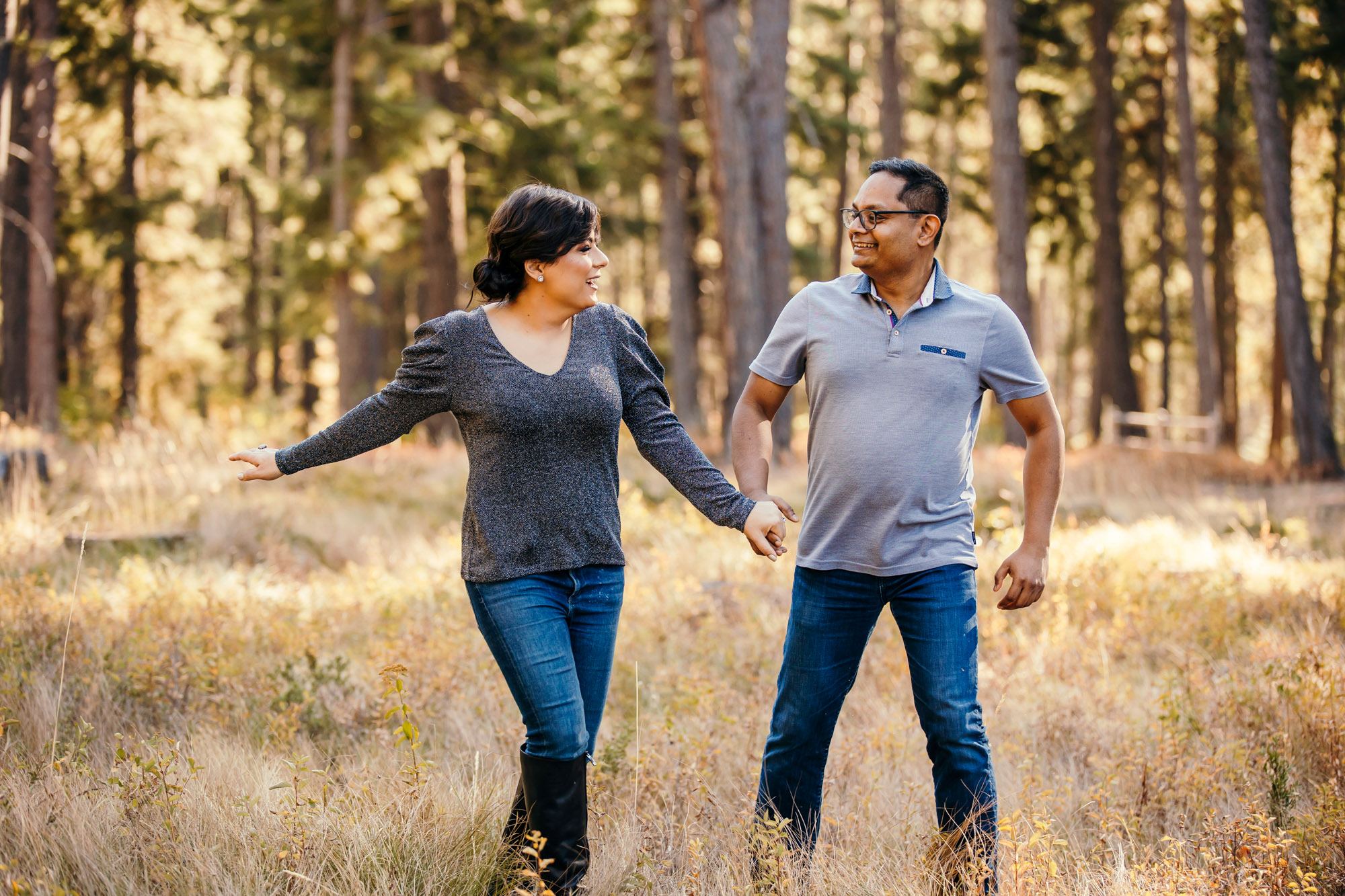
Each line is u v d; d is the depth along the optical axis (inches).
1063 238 847.1
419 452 509.4
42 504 301.6
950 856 98.3
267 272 968.3
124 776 119.3
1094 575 238.4
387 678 105.5
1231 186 823.7
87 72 643.5
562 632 99.0
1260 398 1296.8
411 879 100.9
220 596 219.5
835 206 952.3
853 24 796.6
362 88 597.9
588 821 111.0
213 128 695.1
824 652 105.9
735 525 101.3
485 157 711.7
